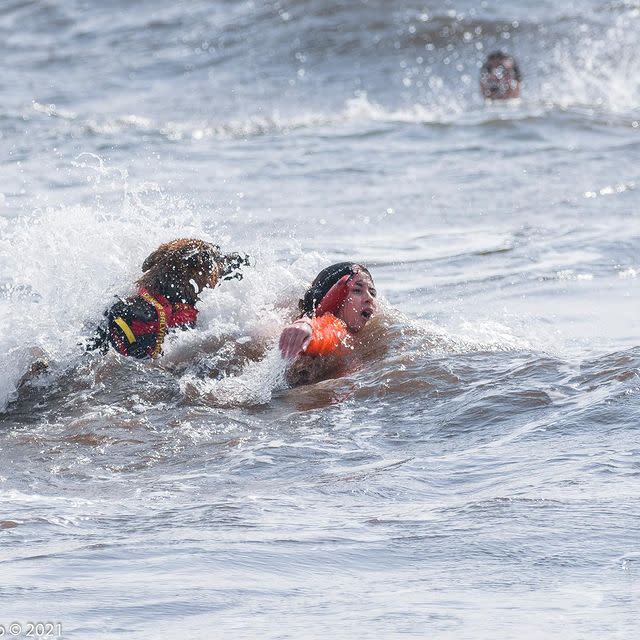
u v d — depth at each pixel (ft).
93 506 53.06
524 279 109.70
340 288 81.66
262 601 38.29
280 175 173.37
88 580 41.01
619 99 287.69
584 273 111.34
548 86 299.79
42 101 286.46
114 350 79.30
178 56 335.26
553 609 36.47
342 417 67.62
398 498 51.16
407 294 105.60
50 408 73.10
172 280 81.51
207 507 51.47
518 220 141.49
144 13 375.25
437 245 127.85
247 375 75.97
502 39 329.52
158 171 176.35
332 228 137.39
